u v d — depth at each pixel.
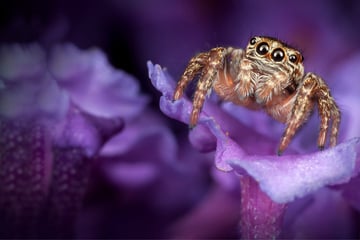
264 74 0.05
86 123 0.05
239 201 0.05
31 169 0.05
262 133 0.05
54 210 0.05
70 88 0.05
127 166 0.05
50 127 0.05
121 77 0.05
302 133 0.05
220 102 0.05
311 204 0.05
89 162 0.05
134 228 0.05
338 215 0.05
